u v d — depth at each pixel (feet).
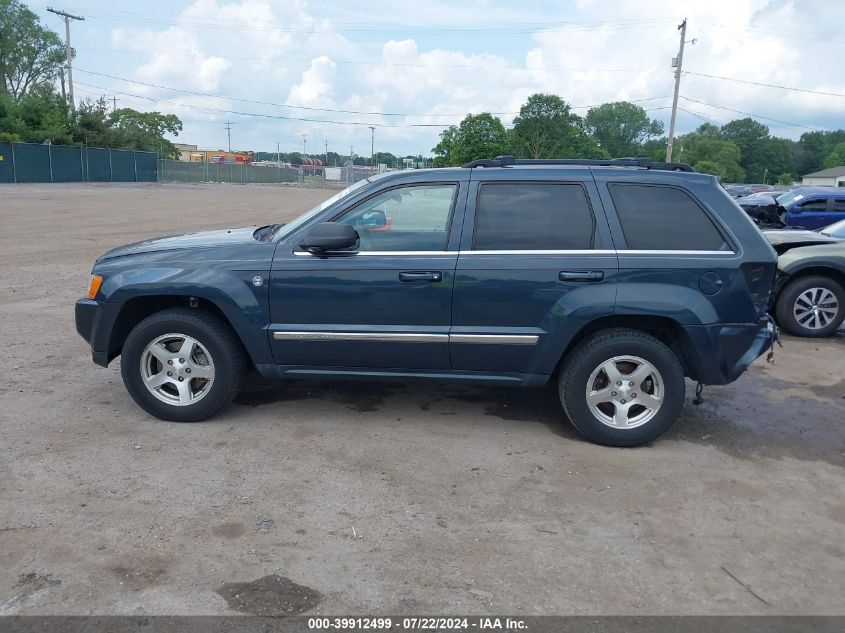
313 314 15.60
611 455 15.24
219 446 15.05
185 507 12.39
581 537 11.84
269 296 15.60
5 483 13.05
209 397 16.08
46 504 12.32
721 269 14.90
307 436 15.74
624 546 11.59
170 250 16.31
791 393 20.06
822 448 16.01
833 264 26.50
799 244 28.35
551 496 13.25
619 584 10.55
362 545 11.39
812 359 23.95
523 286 15.01
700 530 12.18
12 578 10.21
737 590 10.50
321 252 15.46
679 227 15.23
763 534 12.12
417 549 11.32
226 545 11.24
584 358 15.19
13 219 64.90
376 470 14.11
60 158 160.35
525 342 15.19
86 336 16.51
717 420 17.69
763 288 15.16
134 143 226.79
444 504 12.82
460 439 15.84
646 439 15.49
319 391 18.84
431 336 15.33
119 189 140.97
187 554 10.95
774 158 382.42
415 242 15.46
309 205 107.04
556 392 19.22
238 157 395.75
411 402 18.16
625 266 14.92
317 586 10.27
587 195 15.35
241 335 15.72
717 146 348.79
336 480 13.62
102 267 16.38
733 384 20.81
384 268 15.26
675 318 14.80
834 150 368.07
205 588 10.12
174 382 16.14
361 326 15.51
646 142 360.28
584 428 15.53
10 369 19.81
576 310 14.89
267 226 19.67
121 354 16.80
